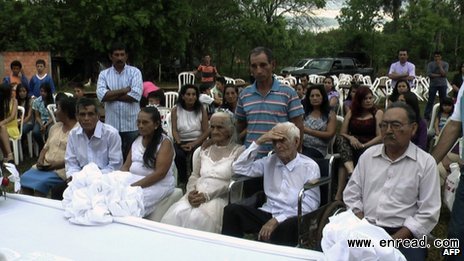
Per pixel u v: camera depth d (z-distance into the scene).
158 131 3.65
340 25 29.66
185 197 3.63
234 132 3.80
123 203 2.41
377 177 2.76
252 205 3.45
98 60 19.42
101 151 4.00
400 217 2.69
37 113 7.02
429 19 28.19
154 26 18.28
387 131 2.65
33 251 2.02
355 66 19.12
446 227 4.15
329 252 1.77
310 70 18.30
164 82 22.02
